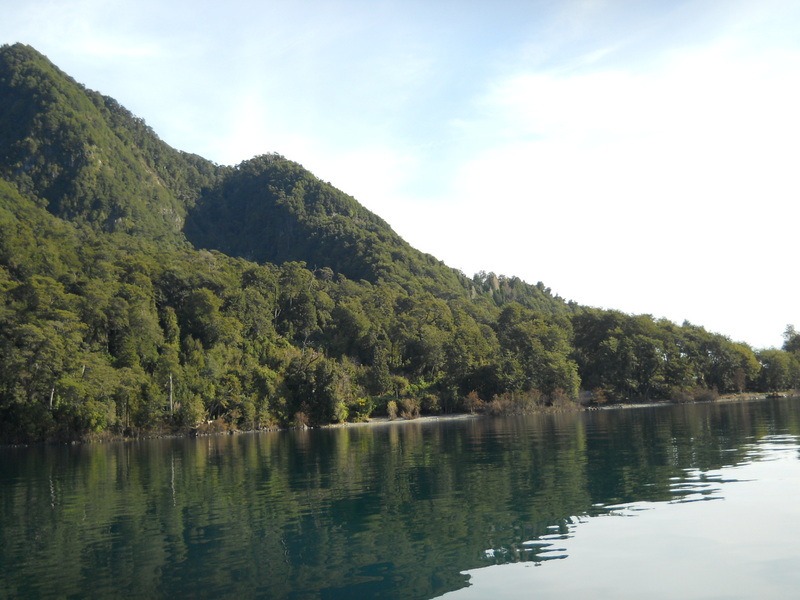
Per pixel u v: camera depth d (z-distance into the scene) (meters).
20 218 176.62
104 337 97.88
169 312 109.38
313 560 21.88
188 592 19.14
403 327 151.75
